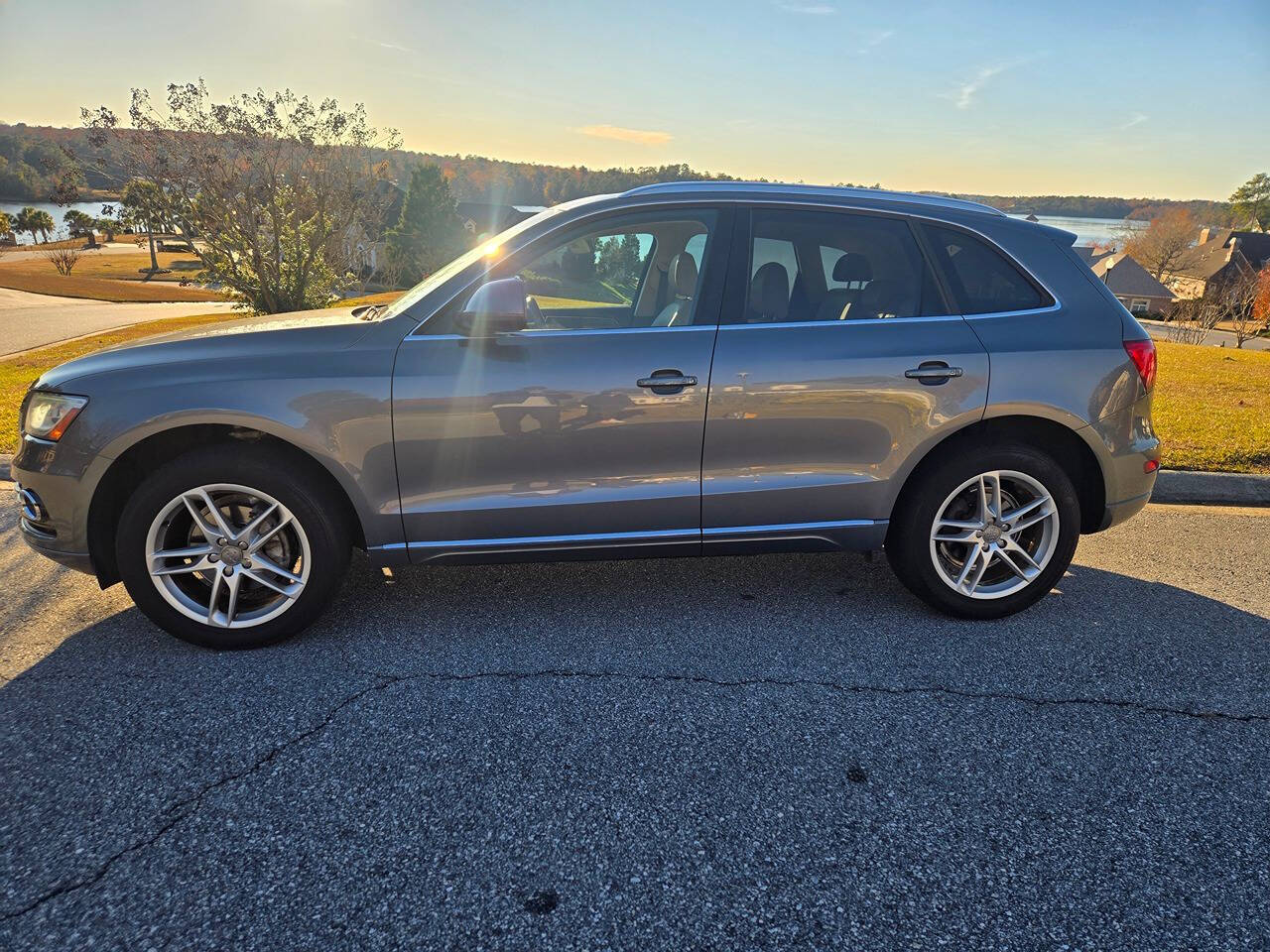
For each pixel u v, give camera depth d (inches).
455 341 127.6
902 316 135.4
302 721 111.3
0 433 247.4
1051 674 126.5
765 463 134.1
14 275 2549.2
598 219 133.7
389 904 80.5
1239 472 223.0
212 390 121.5
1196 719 114.7
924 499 138.1
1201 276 3705.7
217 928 77.3
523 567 165.9
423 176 2625.5
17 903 79.7
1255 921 79.5
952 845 89.8
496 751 105.5
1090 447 139.0
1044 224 143.3
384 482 128.0
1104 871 86.1
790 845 89.5
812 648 134.2
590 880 84.1
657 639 136.6
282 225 899.4
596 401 128.3
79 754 103.3
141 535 123.0
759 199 136.0
